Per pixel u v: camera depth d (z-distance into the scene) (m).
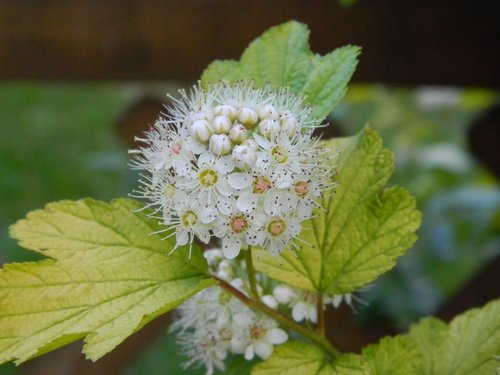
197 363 0.17
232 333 0.15
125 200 0.14
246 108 0.13
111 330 0.13
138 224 0.14
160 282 0.14
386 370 0.14
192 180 0.13
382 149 0.15
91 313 0.13
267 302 0.15
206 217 0.13
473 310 0.16
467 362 0.16
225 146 0.13
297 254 0.15
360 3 0.25
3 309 0.13
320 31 0.25
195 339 0.16
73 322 0.13
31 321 0.13
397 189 0.14
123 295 0.14
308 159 0.13
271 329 0.15
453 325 0.16
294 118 0.14
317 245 0.15
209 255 0.15
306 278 0.15
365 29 0.25
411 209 0.14
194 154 0.13
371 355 0.15
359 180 0.15
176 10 0.25
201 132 0.13
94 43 0.25
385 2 0.25
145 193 0.14
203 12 0.25
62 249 0.14
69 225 0.14
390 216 0.14
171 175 0.14
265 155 0.13
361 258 0.14
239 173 0.13
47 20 0.25
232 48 0.25
